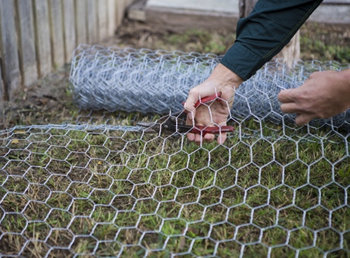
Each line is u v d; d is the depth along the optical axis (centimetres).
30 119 269
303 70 280
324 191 202
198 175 215
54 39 333
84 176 217
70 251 173
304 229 181
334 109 173
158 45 387
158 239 179
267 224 186
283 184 195
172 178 210
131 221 188
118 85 264
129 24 432
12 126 263
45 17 319
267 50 193
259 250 173
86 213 194
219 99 198
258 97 247
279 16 189
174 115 220
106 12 402
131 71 275
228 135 242
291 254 168
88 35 379
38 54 319
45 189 209
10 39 288
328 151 228
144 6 436
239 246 176
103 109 279
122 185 210
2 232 182
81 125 247
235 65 195
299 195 202
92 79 270
